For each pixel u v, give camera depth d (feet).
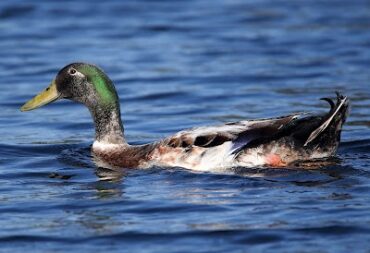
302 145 44.62
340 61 76.43
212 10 96.53
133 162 47.60
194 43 83.66
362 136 53.16
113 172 46.78
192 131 46.50
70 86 50.34
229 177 44.21
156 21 91.86
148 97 66.28
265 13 94.68
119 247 36.14
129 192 42.96
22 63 76.89
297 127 44.91
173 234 37.09
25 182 45.55
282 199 40.70
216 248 35.63
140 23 91.09
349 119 58.13
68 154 51.11
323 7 96.53
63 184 44.96
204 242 36.27
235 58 78.07
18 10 95.35
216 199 41.19
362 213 38.40
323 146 44.78
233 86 69.21
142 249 35.83
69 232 37.83
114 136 49.49
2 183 45.44
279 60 77.30
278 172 44.34
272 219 38.19
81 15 94.27
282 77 71.51
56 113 62.49
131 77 71.97
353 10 94.58
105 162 48.91
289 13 94.48
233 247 35.68
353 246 35.19
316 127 43.65
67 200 42.04
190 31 88.12
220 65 75.72
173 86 69.36
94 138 53.21
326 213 38.55
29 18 92.99
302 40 83.66
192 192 42.42
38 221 39.27
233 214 39.04
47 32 87.71
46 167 48.47
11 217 39.91
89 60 77.61
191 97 66.08
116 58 78.43
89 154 51.01
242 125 45.65
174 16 94.02
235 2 100.22
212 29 88.63
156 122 59.06
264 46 82.02
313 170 44.52
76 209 40.73
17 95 67.00
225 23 90.89
